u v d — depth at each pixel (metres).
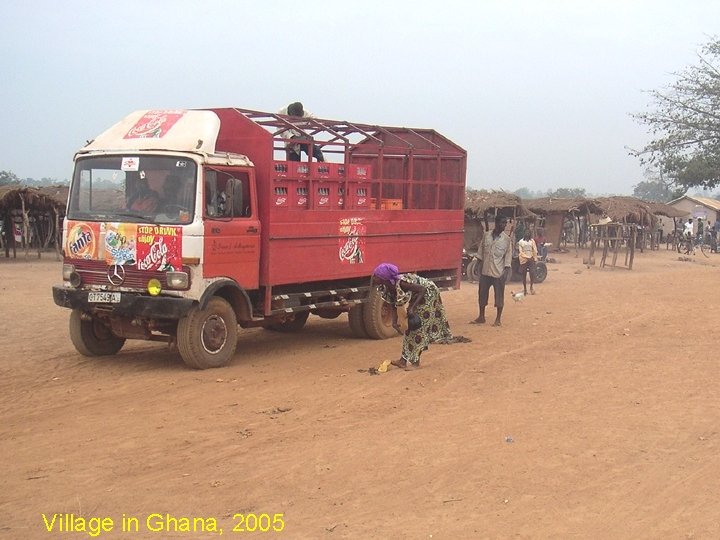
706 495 5.99
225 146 11.23
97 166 10.43
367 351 12.01
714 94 35.56
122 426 7.73
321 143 11.98
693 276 26.86
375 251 13.09
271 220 10.93
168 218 9.96
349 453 6.92
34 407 8.43
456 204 15.27
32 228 33.00
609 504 5.80
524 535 5.25
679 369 10.56
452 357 11.37
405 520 5.49
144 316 9.94
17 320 14.67
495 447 7.10
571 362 11.05
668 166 36.56
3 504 5.76
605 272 29.67
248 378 9.91
